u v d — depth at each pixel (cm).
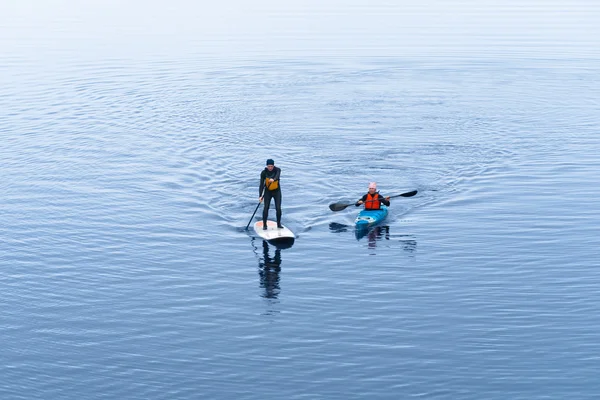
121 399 1856
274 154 3634
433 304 2270
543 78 5128
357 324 2170
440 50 6009
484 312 2219
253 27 7100
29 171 3447
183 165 3497
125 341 2097
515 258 2555
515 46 6147
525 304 2258
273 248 2675
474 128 4050
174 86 4991
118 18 7762
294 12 7931
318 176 3338
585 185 3203
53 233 2794
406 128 4059
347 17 7581
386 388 1883
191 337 2116
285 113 4378
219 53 5972
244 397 1858
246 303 2297
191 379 1930
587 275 2425
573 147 3709
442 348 2044
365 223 2842
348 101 4634
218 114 4362
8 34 6925
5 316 2228
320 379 1922
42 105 4559
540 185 3216
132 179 3334
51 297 2338
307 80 5150
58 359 2017
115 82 5097
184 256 2609
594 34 6644
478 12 7862
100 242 2719
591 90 4803
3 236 2770
